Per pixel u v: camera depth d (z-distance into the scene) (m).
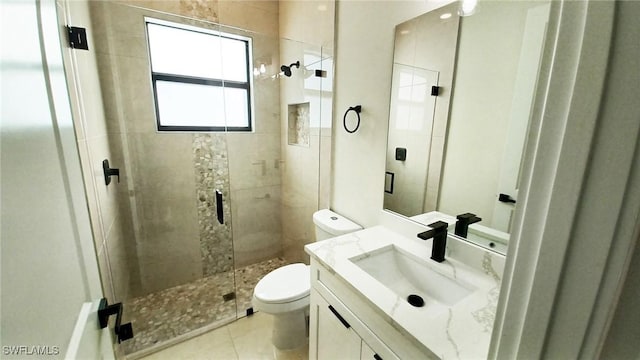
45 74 0.54
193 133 2.20
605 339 0.31
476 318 0.82
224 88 2.28
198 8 2.07
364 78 1.56
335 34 1.73
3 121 0.36
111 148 1.83
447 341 0.73
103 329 0.77
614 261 0.29
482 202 1.07
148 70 1.94
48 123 0.53
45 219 0.47
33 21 0.50
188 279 2.37
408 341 0.78
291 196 2.56
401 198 1.43
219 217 2.32
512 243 0.39
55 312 0.47
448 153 1.17
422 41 1.22
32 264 0.41
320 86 1.94
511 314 0.39
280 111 2.54
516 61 0.92
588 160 0.29
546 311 0.34
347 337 1.06
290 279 1.69
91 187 1.24
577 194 0.30
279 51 2.41
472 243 1.11
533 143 0.35
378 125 1.50
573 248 0.31
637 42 0.25
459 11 1.07
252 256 2.70
